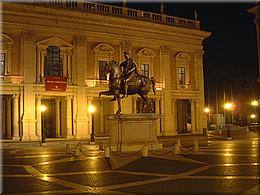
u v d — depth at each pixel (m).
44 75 42.19
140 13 48.62
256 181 12.93
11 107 41.94
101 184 13.17
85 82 44.22
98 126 47.72
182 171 15.84
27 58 41.03
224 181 13.05
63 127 44.56
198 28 53.84
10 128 42.41
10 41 40.25
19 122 40.53
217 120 69.44
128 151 24.28
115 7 46.69
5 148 32.88
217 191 11.26
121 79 25.12
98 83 45.00
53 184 13.41
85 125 43.78
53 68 42.88
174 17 51.69
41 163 20.09
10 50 40.34
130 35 47.69
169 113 50.16
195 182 13.02
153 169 16.70
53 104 46.03
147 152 22.19
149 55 49.09
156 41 49.91
